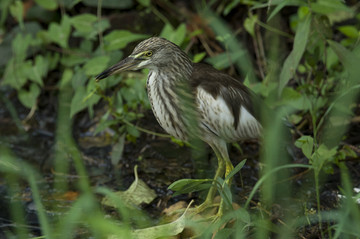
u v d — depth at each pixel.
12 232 7.64
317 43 8.85
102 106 10.56
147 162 9.41
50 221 7.89
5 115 10.97
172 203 8.28
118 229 6.55
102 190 6.53
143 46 7.79
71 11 11.27
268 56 9.97
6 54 11.19
